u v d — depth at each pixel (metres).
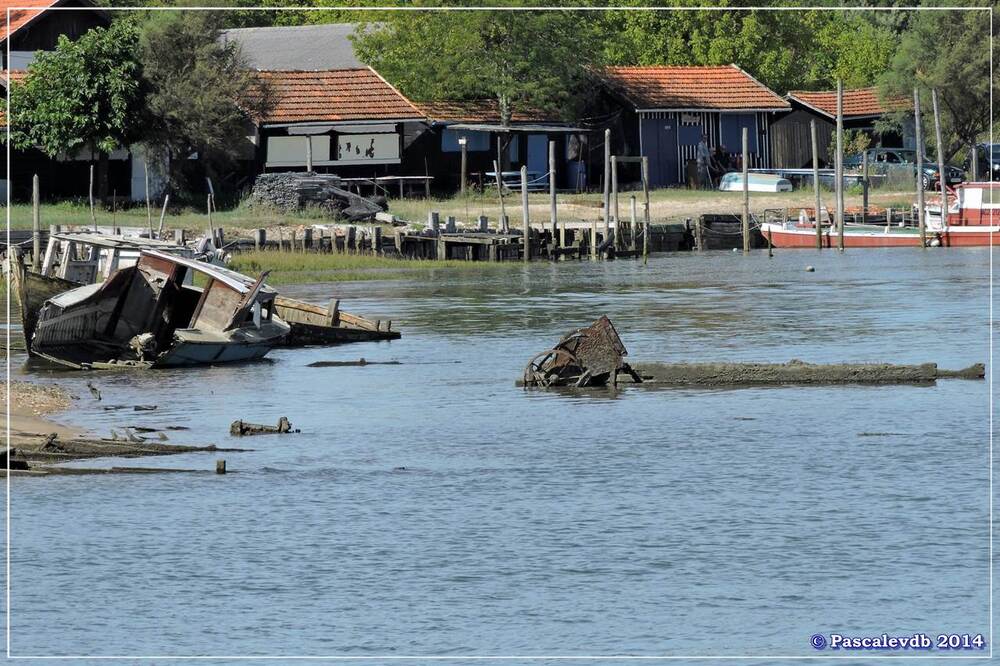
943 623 67.06
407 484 92.94
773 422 112.38
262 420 115.00
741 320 178.75
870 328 169.75
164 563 76.19
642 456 100.75
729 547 78.31
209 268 146.25
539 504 87.75
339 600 70.56
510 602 70.12
